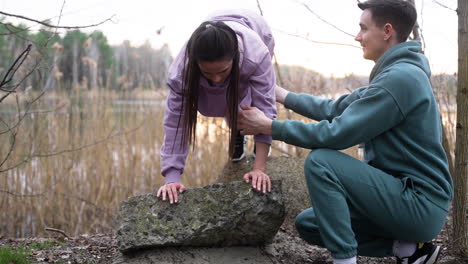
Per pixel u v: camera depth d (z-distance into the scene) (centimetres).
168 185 247
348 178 212
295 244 286
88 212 528
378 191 212
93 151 548
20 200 498
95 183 539
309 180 216
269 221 241
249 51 236
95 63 588
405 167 218
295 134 220
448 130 446
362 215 220
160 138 581
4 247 303
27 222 504
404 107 212
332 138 213
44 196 498
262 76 240
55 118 537
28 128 506
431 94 219
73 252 297
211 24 217
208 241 244
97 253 295
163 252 242
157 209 243
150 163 566
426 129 215
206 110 260
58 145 536
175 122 247
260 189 237
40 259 279
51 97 548
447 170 219
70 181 526
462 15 259
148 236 239
